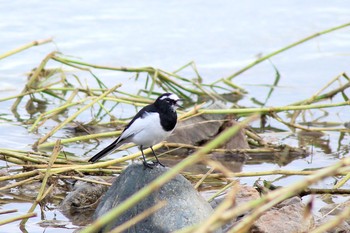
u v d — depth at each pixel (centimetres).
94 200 1212
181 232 596
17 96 1642
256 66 2002
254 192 1163
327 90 1848
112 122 1580
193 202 1034
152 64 1964
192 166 1419
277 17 2202
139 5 2273
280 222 1039
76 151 1478
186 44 2069
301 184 582
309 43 2103
